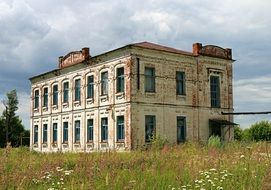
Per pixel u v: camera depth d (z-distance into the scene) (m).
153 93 37.97
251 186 10.62
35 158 19.53
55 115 48.84
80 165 15.28
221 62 43.28
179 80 40.16
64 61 48.69
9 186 11.41
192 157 17.39
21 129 73.00
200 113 41.00
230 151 19.66
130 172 13.32
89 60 42.66
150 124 37.62
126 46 36.94
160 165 14.98
